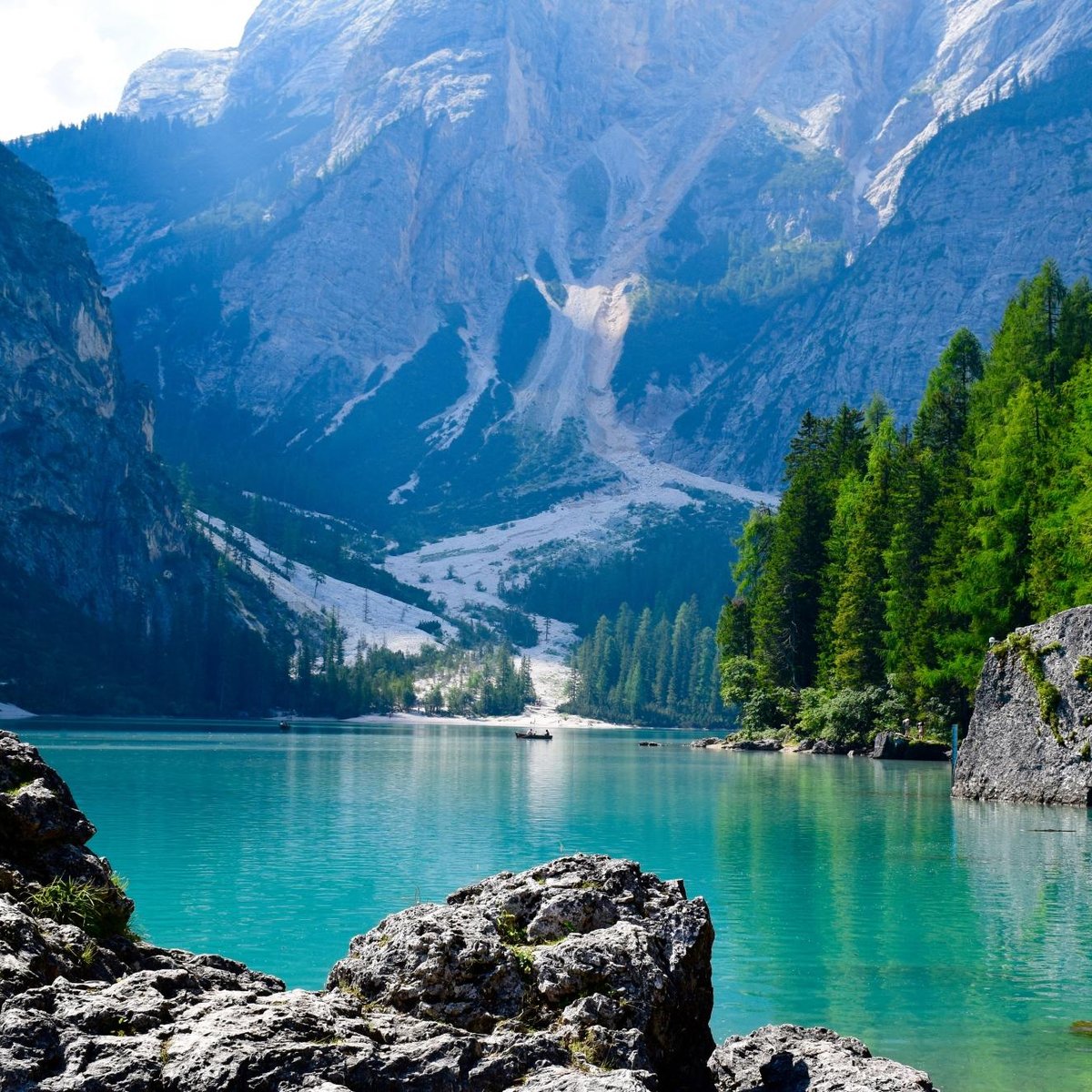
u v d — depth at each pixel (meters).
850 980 22.39
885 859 36.84
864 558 100.75
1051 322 98.44
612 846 39.47
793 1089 13.62
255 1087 10.12
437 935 13.54
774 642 117.38
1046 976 22.69
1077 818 48.31
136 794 58.44
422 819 47.81
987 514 83.75
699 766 86.38
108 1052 10.30
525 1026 12.81
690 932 14.74
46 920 13.04
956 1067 17.39
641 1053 12.57
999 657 57.41
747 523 133.62
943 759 88.62
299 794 59.59
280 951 24.19
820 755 98.56
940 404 108.19
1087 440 71.00
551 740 161.88
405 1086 10.62
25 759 15.50
